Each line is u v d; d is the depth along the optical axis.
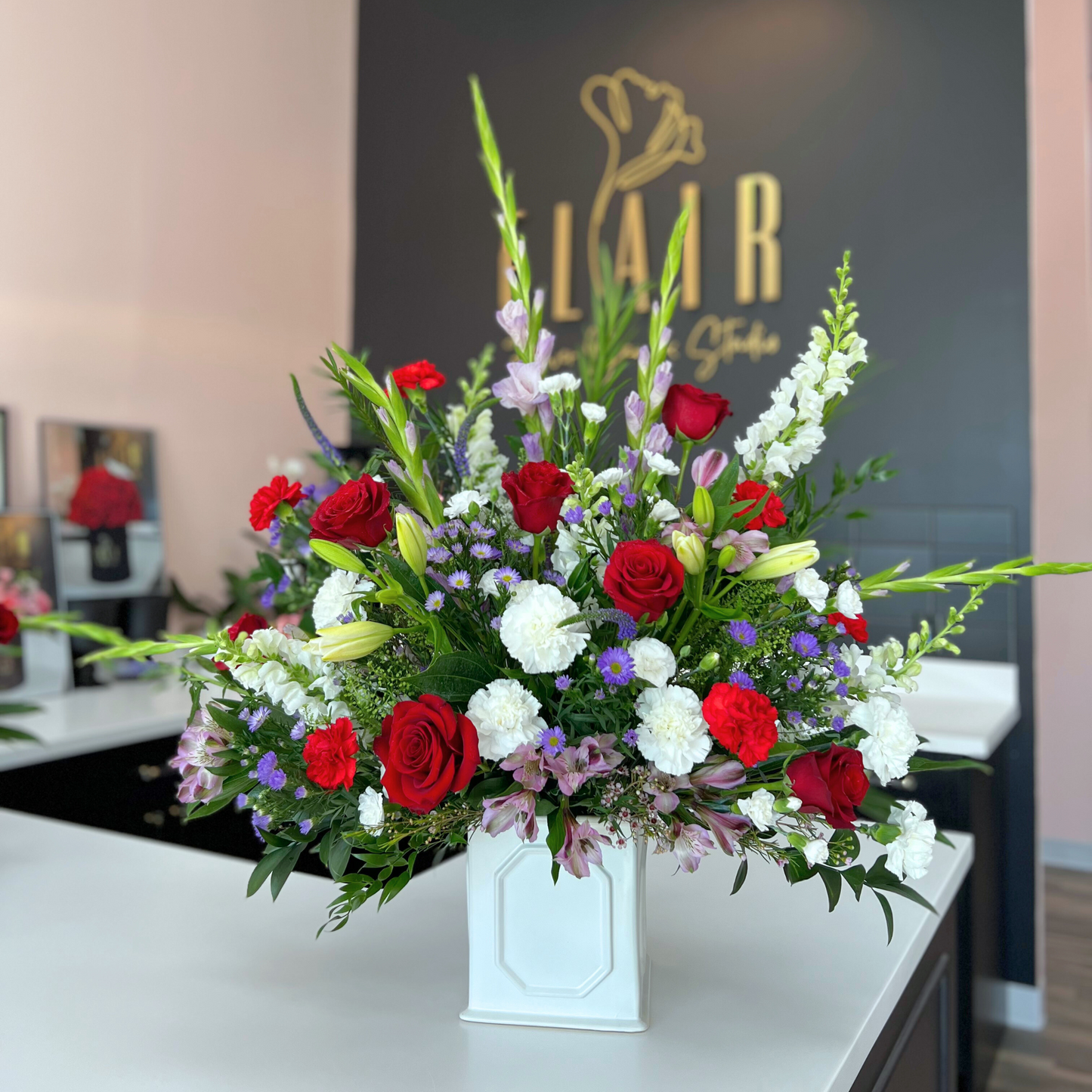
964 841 1.57
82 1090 0.84
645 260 3.62
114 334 3.15
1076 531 4.49
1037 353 4.54
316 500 1.14
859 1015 0.98
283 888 1.34
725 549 0.84
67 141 3.00
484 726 0.80
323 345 4.03
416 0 4.09
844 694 0.88
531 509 0.83
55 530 2.89
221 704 0.96
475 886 0.96
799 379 0.93
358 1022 0.96
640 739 0.80
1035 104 4.48
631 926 0.94
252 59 3.68
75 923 1.21
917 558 3.19
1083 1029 3.04
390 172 4.13
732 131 3.49
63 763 2.31
